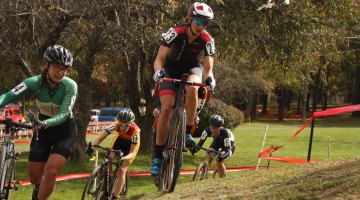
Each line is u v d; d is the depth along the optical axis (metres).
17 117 49.97
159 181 9.66
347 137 43.00
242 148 34.38
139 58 26.95
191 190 9.96
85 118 24.44
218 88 57.88
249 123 68.25
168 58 8.79
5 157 7.84
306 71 27.66
